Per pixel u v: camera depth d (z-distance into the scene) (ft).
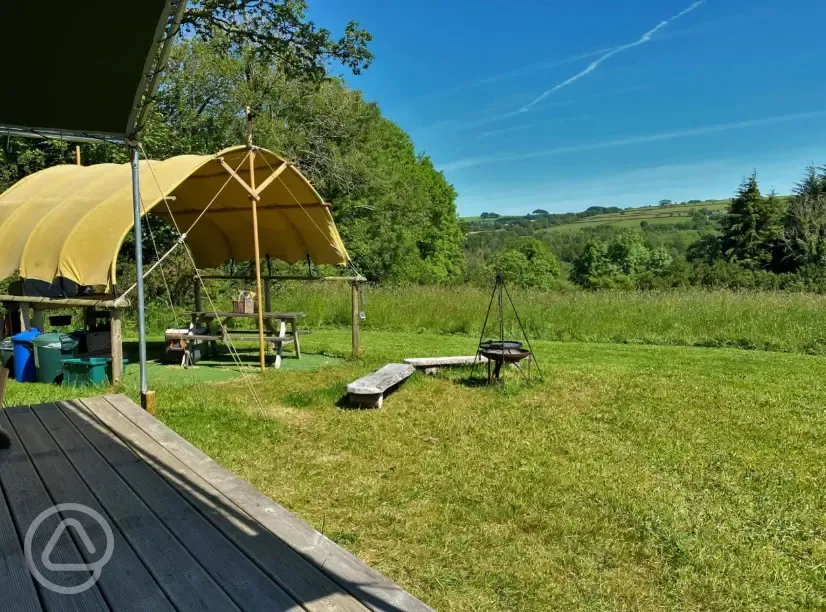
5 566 7.12
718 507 13.60
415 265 116.88
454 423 20.22
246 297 33.45
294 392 24.58
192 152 65.10
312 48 45.65
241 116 71.72
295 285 58.95
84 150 53.21
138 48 12.96
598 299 48.78
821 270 98.43
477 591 10.14
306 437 18.62
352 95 88.69
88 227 25.72
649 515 13.07
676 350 38.06
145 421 13.62
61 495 9.35
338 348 37.55
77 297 28.71
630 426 20.04
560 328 44.45
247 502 9.11
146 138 53.47
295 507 13.46
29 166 51.24
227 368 30.66
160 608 6.28
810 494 14.39
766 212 116.78
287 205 32.19
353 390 21.59
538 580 10.48
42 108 15.74
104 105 15.76
